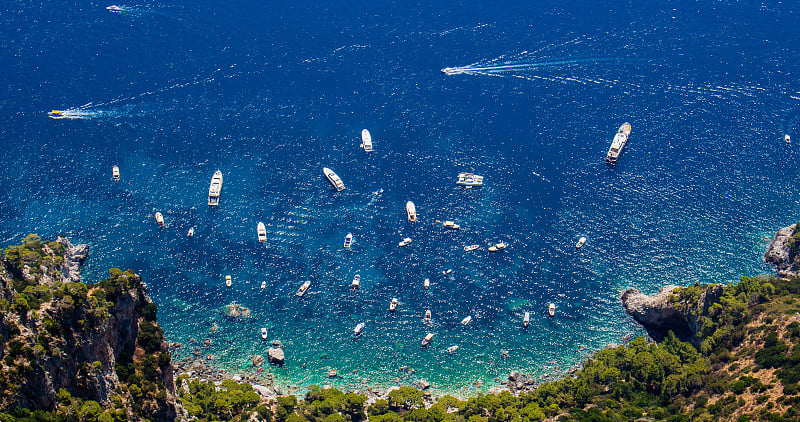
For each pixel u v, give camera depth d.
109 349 173.62
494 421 192.12
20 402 146.38
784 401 171.88
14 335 152.00
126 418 160.50
